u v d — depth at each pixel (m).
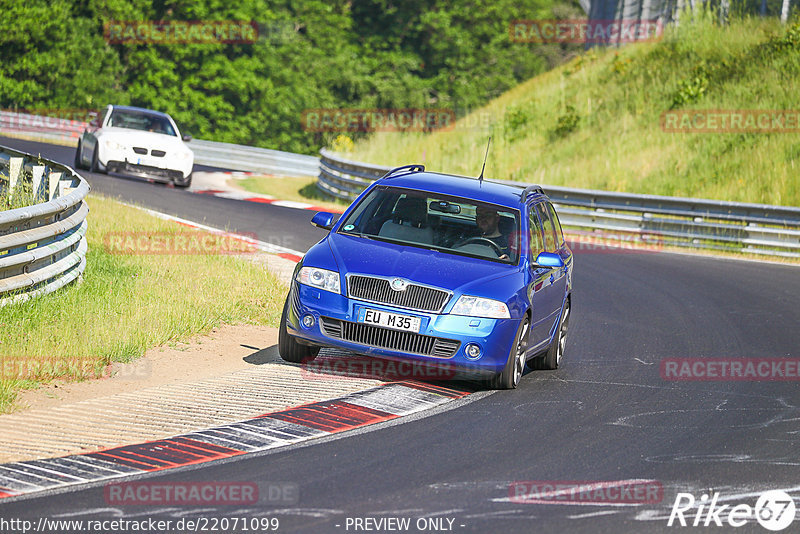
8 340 31.27
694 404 32.06
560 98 132.12
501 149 122.75
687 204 78.19
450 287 30.66
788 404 32.84
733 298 55.66
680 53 125.62
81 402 27.56
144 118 89.19
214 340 36.59
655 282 60.12
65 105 198.38
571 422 28.61
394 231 33.59
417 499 21.11
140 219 60.28
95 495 20.42
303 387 30.41
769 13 123.94
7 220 33.69
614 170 102.94
